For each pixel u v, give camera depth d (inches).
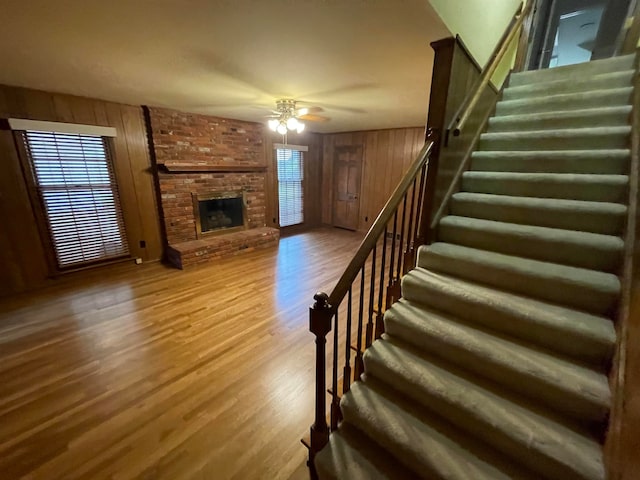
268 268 173.0
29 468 60.0
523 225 76.9
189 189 181.5
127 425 69.7
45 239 138.4
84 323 112.3
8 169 124.9
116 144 151.0
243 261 184.7
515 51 130.2
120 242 162.6
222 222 206.2
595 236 65.1
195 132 177.9
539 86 110.0
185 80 107.5
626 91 88.0
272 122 146.2
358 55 82.2
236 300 132.8
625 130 78.4
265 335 106.3
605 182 71.7
